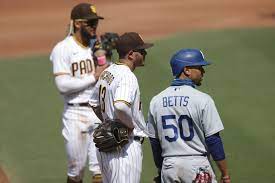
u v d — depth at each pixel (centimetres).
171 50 5841
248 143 3941
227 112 4422
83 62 3019
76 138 3034
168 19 7494
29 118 4503
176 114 2409
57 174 3600
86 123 3033
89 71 3030
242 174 3516
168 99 2431
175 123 2414
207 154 2428
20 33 7350
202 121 2375
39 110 4656
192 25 7012
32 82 5266
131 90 2433
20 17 8350
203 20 7275
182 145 2405
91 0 9094
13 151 3941
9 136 4181
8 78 5375
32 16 8381
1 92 5028
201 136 2395
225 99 4669
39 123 4412
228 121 4266
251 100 4641
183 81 2453
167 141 2430
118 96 2414
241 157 3747
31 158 3834
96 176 3023
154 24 7256
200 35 6406
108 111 2531
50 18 8200
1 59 6019
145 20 7544
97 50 3016
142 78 5078
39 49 6444
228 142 3956
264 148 3869
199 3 8388
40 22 7988
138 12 8088
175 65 2470
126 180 2517
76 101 3030
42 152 3928
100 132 2491
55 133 4228
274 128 4150
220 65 5431
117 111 2416
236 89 4878
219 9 7888
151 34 6662
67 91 3011
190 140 2398
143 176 3528
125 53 2514
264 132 4091
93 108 2670
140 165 2558
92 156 3023
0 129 4297
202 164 2400
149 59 5528
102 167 2586
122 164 2509
